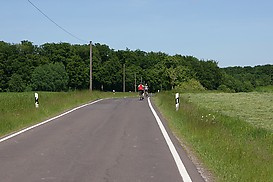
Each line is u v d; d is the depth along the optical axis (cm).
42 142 1217
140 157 988
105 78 12075
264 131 1415
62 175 791
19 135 1369
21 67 10244
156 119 1947
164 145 1175
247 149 995
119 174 803
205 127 1365
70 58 11525
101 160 946
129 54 14288
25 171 825
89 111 2414
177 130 1528
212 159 931
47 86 10462
